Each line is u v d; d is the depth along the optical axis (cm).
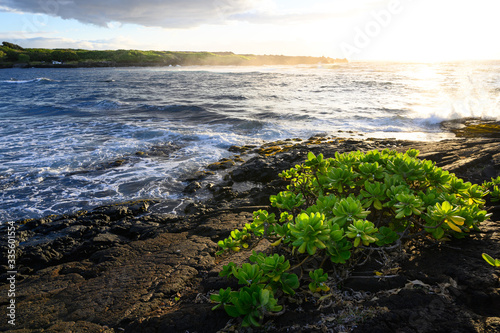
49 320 271
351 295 205
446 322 169
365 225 192
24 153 1031
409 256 238
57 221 591
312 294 205
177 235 487
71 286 333
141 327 221
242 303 178
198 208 638
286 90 3152
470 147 771
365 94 2648
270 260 188
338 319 182
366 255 246
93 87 3672
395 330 169
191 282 310
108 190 769
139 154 1041
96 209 640
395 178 241
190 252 386
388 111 1822
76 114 1817
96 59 13700
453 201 241
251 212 554
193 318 215
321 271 196
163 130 1368
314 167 304
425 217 218
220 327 202
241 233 277
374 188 228
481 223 278
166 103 2247
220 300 193
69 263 438
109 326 246
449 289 195
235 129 1459
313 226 184
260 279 193
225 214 554
